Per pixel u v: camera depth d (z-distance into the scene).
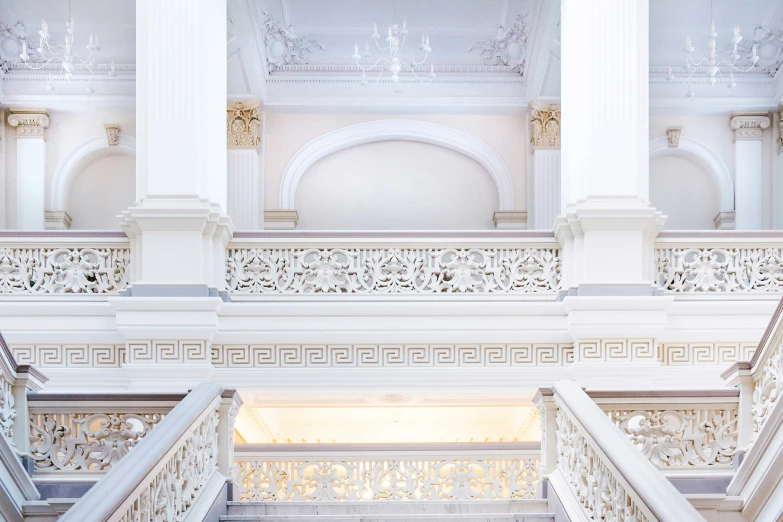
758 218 15.26
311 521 6.11
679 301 9.39
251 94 14.95
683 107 15.27
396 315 9.34
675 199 15.65
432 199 15.61
